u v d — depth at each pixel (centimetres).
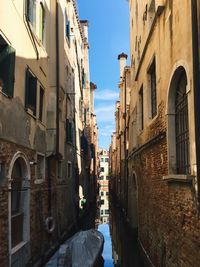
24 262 889
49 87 1262
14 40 822
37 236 1034
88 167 3033
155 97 1076
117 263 1364
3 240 738
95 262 1060
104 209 4172
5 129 759
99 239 1259
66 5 1648
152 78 1130
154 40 997
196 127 569
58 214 1375
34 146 1023
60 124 1358
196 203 583
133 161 1675
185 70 655
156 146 975
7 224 761
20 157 883
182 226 682
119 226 2347
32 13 1033
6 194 761
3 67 775
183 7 665
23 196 934
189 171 678
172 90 791
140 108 1408
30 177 962
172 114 803
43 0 1153
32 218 981
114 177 4278
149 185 1116
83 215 2302
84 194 2547
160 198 916
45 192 1163
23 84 903
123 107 2536
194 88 573
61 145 1386
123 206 2398
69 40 1759
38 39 1059
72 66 1902
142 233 1297
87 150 2870
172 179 744
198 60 570
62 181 1481
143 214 1271
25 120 924
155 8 944
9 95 775
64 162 1534
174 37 740
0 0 720
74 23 2041
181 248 691
